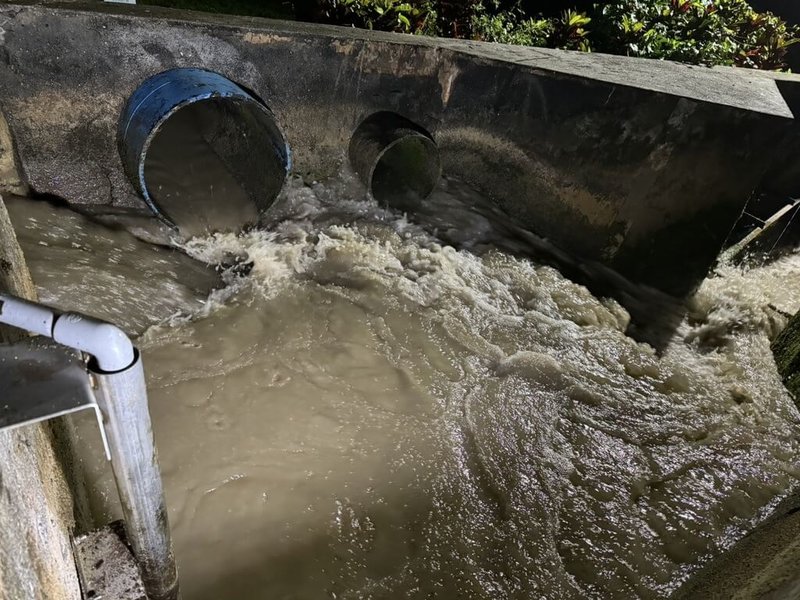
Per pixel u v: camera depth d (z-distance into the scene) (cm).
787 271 728
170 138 665
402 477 378
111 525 210
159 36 530
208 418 393
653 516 385
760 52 1092
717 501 404
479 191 716
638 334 568
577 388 480
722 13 1096
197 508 336
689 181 555
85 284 449
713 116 523
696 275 596
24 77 495
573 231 648
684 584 327
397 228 645
